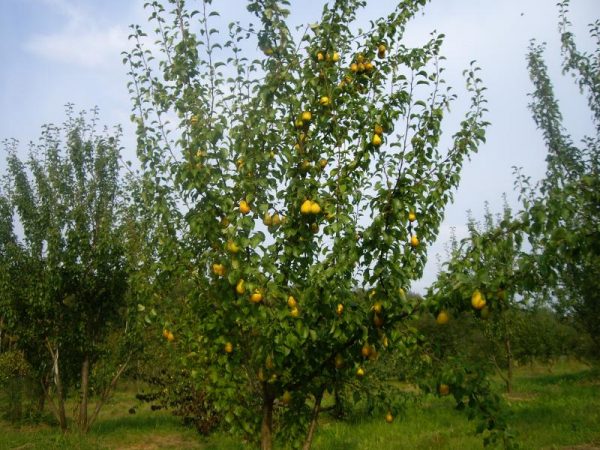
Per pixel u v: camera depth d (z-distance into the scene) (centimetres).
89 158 1226
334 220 350
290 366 380
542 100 919
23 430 1197
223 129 367
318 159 395
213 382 371
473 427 909
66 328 1152
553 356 2106
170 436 1091
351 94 410
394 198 333
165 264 394
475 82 443
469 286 300
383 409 423
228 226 349
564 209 291
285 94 393
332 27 411
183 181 367
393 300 328
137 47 405
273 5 386
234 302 346
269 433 383
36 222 1155
